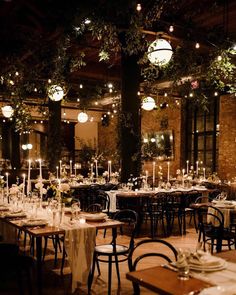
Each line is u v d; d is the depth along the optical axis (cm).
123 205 784
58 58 675
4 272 353
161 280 231
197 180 1087
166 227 816
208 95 984
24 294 409
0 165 1517
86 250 400
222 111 1145
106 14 527
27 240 662
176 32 652
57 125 1200
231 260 286
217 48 638
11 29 717
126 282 448
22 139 1711
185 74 701
